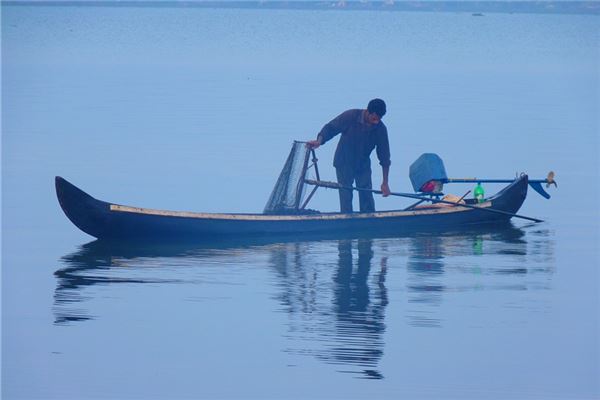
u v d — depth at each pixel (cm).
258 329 4153
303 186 5925
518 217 6253
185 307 4438
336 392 3562
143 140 9106
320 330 4150
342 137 5956
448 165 8031
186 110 11125
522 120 10725
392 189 7231
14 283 4791
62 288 4716
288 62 19888
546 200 7050
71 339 4041
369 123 5897
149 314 4338
